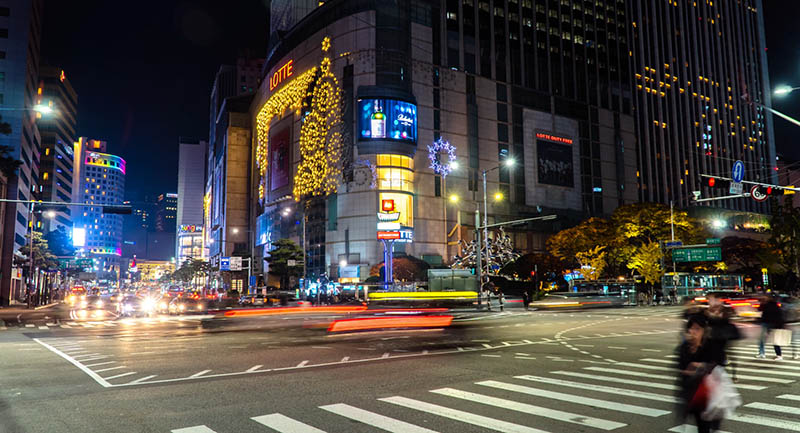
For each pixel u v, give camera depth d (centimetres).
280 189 10481
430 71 9444
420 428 700
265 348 1708
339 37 9244
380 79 8838
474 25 10219
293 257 8138
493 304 4566
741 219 12538
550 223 10369
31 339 2161
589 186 11181
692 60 14800
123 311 4481
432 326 2502
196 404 866
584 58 11725
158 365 1332
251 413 796
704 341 597
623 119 12069
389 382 1057
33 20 9238
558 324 2703
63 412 822
